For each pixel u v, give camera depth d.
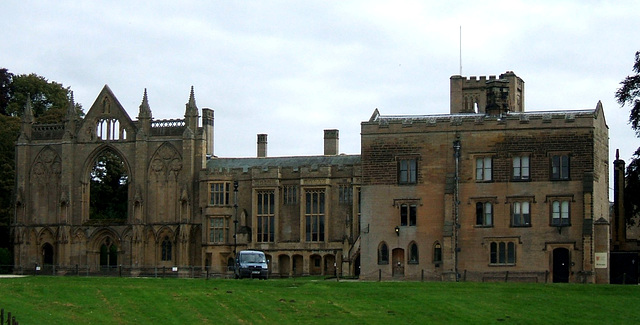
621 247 117.62
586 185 101.62
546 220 102.75
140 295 77.50
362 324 69.88
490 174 104.69
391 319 71.38
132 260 126.25
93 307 73.00
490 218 104.25
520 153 104.06
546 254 102.44
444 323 70.62
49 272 127.12
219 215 123.44
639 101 103.88
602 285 86.19
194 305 74.06
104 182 151.75
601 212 106.31
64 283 84.25
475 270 103.94
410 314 72.94
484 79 140.75
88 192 130.38
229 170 124.25
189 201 125.06
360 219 111.88
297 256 120.25
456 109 141.50
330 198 119.31
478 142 105.19
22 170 131.12
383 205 107.38
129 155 128.75
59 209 129.12
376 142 108.06
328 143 129.25
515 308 75.81
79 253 128.75
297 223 120.88
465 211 104.88
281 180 121.94
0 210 136.00
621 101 105.56
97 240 128.88
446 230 104.12
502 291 82.69
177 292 79.19
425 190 106.31
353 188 118.06
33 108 155.88
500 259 103.56
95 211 150.62
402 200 106.81
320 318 71.31
